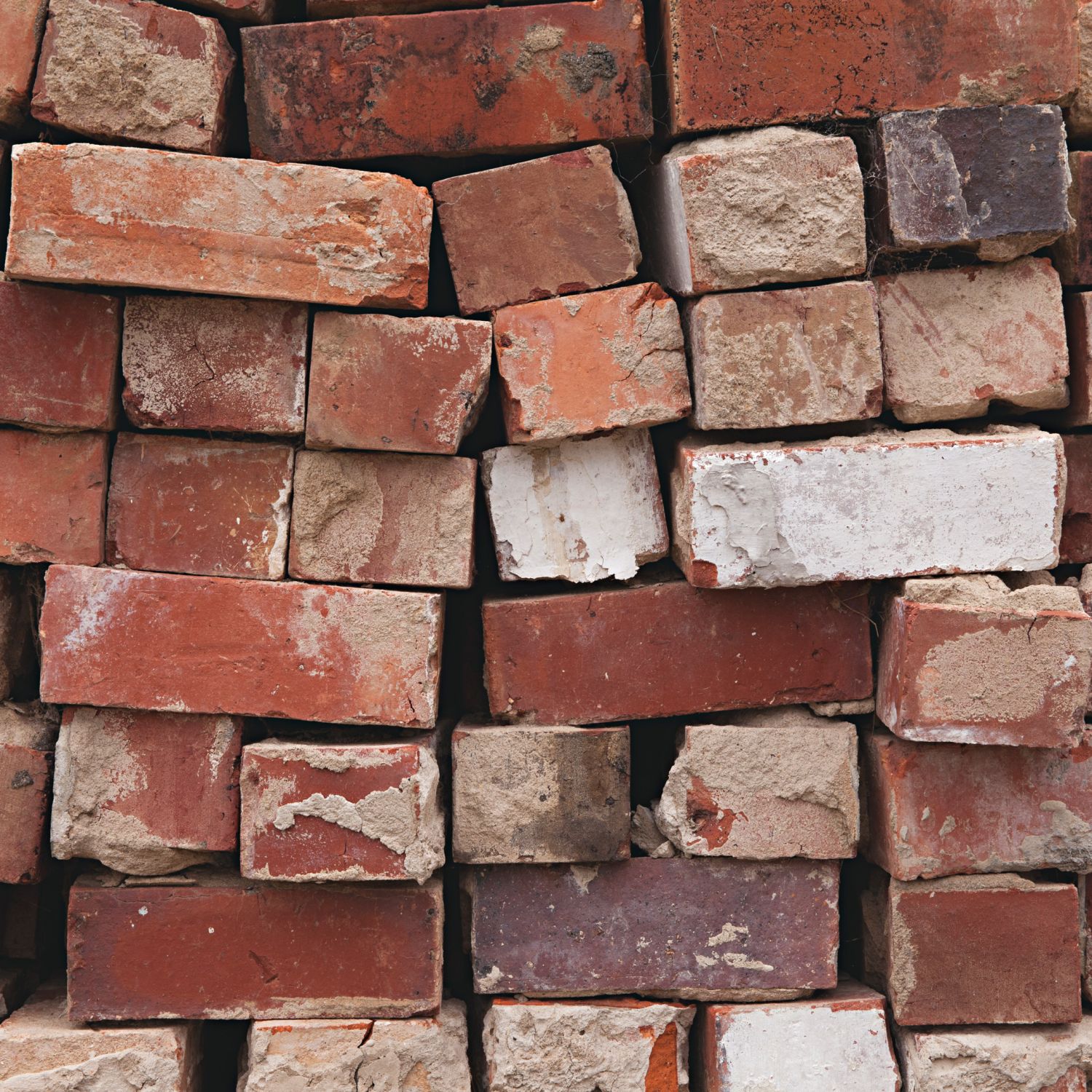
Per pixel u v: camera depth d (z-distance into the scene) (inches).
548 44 97.0
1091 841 98.3
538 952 99.1
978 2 97.3
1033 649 93.1
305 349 96.0
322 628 95.7
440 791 101.8
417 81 97.3
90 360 95.4
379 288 94.0
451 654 115.0
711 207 95.0
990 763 98.0
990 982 98.4
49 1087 93.2
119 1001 96.0
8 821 97.7
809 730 98.4
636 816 102.4
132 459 97.8
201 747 96.8
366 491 98.1
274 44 96.6
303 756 92.7
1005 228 95.9
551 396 97.3
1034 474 95.3
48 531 97.0
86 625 95.0
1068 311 104.5
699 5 96.7
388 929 97.1
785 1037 97.4
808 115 97.6
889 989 100.1
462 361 95.6
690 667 100.0
